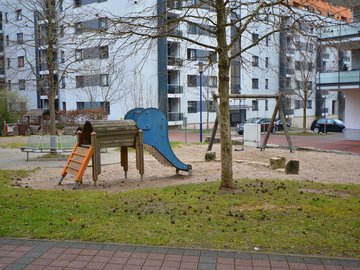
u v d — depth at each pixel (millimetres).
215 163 14953
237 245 5102
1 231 5664
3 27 36656
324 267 4445
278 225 5945
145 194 8234
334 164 14852
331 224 5984
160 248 5020
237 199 7703
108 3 34656
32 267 4516
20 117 39344
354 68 27844
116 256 4797
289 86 45688
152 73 40438
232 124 51781
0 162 15750
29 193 8484
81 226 5887
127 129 10688
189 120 47188
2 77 38938
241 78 43000
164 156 11664
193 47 31562
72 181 11203
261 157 17188
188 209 6906
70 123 39469
